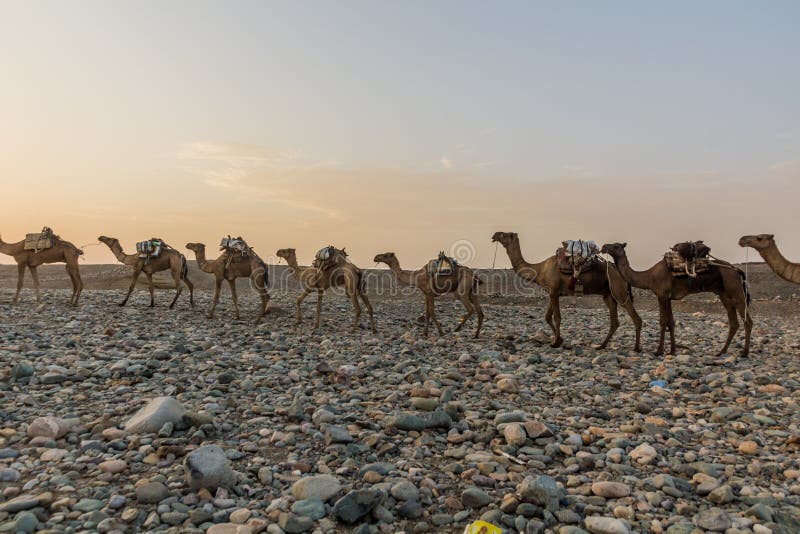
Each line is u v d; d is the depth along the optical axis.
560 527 4.77
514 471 5.99
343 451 6.38
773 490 5.63
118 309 19.09
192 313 19.27
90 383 8.99
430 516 5.00
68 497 5.02
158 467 5.80
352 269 16.59
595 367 12.10
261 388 9.16
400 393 9.05
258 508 4.98
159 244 19.80
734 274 12.99
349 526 4.75
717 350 14.55
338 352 13.08
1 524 4.46
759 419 8.01
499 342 15.20
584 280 13.94
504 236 15.05
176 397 8.41
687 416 8.31
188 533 4.46
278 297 26.89
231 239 18.34
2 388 8.56
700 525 4.79
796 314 24.91
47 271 40.00
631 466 6.23
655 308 28.44
